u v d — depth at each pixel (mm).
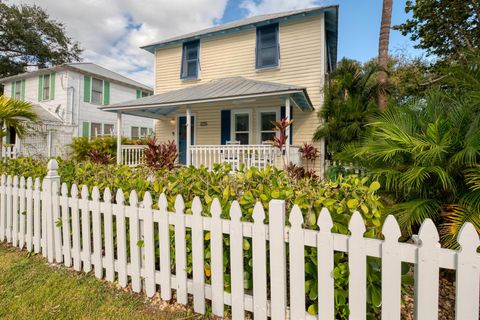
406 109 3453
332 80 9164
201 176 2404
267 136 10094
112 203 2432
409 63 12469
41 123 12562
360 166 3742
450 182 2383
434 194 2723
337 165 5289
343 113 7996
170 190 2232
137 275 2207
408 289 2225
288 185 2109
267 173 2305
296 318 1635
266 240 1841
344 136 7828
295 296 1631
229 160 7996
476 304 1214
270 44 10227
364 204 1750
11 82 17781
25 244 3107
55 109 15711
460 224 2205
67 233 2645
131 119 19516
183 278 2023
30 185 2969
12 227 3188
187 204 2061
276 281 1670
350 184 1932
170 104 8406
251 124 10297
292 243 1632
